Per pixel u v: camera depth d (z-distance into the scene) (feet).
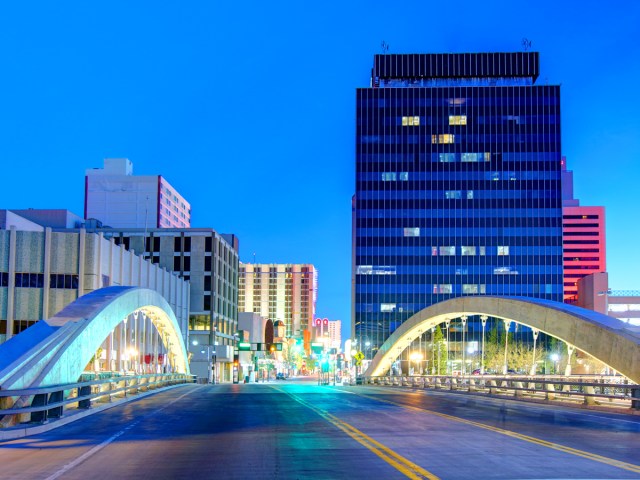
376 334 476.13
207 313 363.76
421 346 455.22
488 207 482.28
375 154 489.67
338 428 60.54
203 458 42.80
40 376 62.03
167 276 310.24
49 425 60.13
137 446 48.83
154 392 129.18
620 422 69.31
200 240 368.27
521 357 374.43
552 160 484.33
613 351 101.96
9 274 214.90
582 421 70.03
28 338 69.97
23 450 46.96
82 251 219.20
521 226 479.82
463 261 479.00
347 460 41.37
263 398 111.24
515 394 118.73
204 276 366.43
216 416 73.82
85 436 55.26
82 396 75.72
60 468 39.14
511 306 144.56
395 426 62.44
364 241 483.51
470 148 487.61
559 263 476.13
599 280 489.26
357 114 492.54
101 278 224.53
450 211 483.51
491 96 490.49
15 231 217.15
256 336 506.07
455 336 447.83
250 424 64.64
